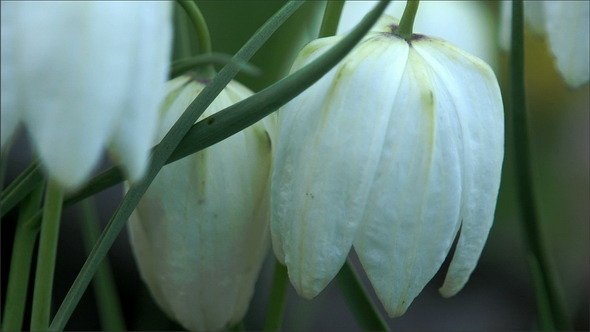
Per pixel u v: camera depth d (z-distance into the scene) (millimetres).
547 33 272
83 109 204
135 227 269
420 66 241
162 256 263
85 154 204
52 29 206
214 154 256
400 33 245
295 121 242
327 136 239
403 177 239
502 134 246
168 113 253
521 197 277
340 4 260
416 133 238
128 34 206
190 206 258
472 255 247
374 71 240
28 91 206
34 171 240
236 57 228
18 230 257
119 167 239
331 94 239
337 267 240
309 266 241
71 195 241
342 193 239
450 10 336
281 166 243
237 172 258
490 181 245
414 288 243
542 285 285
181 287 264
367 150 238
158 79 208
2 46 207
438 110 239
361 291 281
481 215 245
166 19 208
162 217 259
